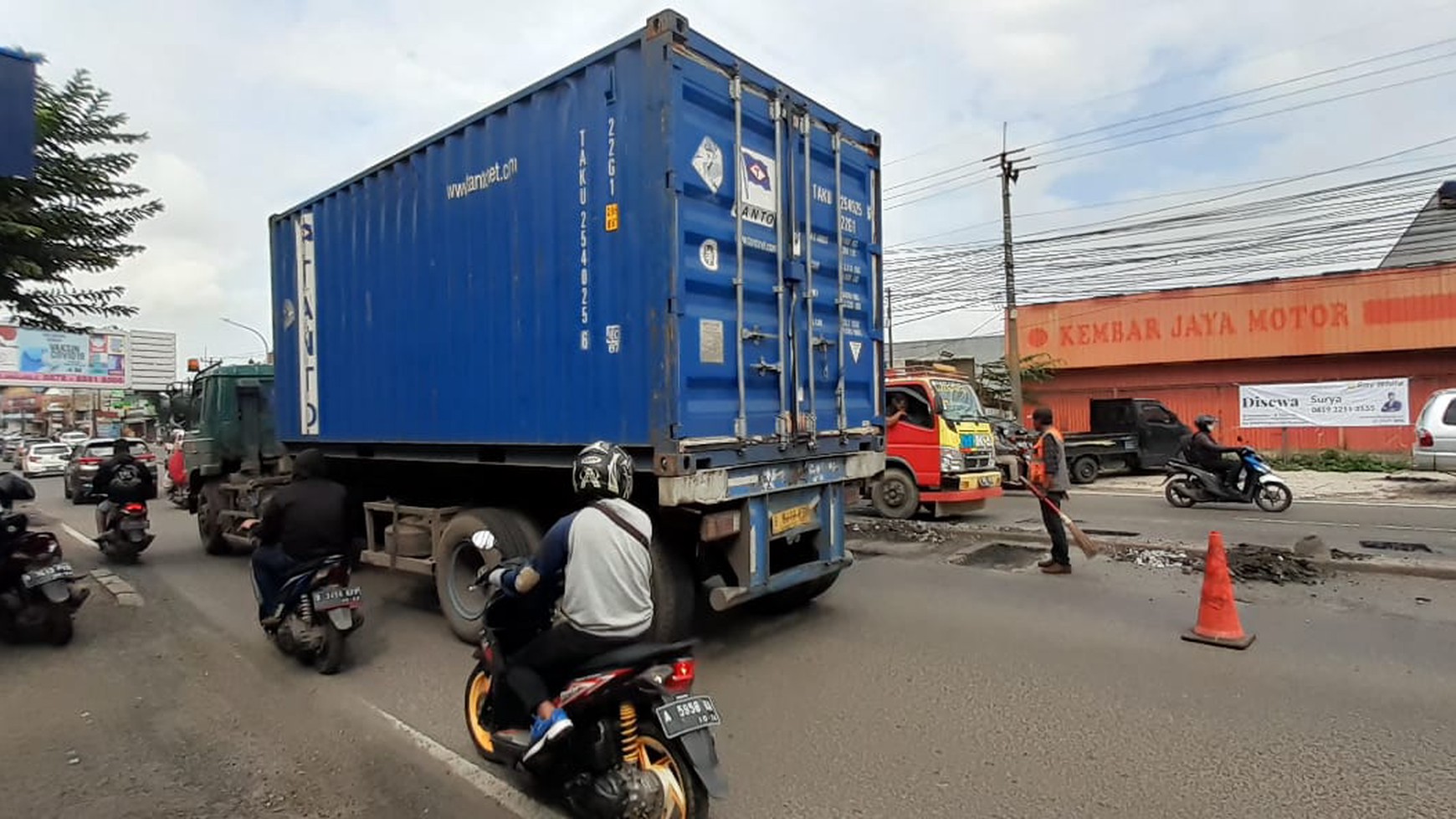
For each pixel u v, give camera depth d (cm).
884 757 403
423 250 678
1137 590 738
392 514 737
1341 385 2184
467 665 566
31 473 3027
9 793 382
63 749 433
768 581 568
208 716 478
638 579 350
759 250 562
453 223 648
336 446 812
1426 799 350
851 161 665
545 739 327
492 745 389
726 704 477
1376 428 2138
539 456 589
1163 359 2497
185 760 418
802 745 419
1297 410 2248
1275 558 836
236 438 1025
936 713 458
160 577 893
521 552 586
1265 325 2347
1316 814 340
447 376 656
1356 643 567
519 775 393
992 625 630
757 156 563
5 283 786
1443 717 436
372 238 741
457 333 645
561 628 347
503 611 379
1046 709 459
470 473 708
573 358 550
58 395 6906
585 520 348
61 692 521
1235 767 383
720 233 528
